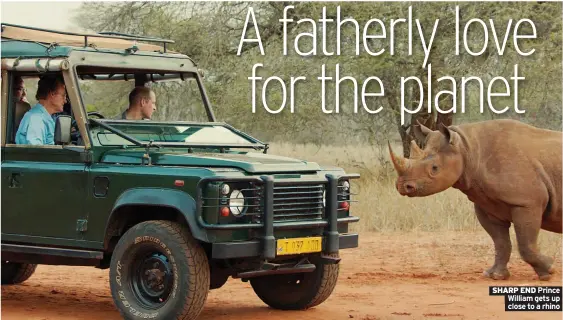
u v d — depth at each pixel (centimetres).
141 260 1100
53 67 1167
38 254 1182
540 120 2978
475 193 1523
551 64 2773
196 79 1312
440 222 2150
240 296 1388
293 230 1100
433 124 2873
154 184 1072
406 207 2212
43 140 1211
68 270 1656
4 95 1216
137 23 3112
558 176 1505
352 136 3309
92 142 1138
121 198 1094
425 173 1489
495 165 1506
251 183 1063
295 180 1093
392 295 1373
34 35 1230
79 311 1239
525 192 1492
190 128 1230
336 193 1134
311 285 1220
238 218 1052
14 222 1198
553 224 1545
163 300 1083
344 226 1187
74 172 1143
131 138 1118
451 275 1562
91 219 1129
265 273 1111
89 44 1214
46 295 1378
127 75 1341
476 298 1349
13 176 1198
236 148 1236
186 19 3083
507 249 1542
